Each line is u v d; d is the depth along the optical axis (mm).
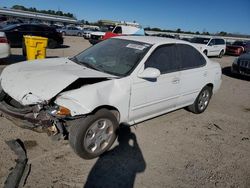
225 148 4219
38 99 3025
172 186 3113
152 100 4105
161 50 4277
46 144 3680
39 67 3834
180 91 4688
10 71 3766
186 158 3762
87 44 22266
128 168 3355
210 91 5680
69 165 3273
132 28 21391
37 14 64875
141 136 4250
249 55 10641
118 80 3557
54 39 16016
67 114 3020
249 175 3531
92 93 3189
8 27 14625
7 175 2938
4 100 3459
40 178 2979
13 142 3574
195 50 5098
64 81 3213
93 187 2941
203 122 5215
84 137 3238
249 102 7234
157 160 3617
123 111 3660
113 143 3805
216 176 3412
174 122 5020
